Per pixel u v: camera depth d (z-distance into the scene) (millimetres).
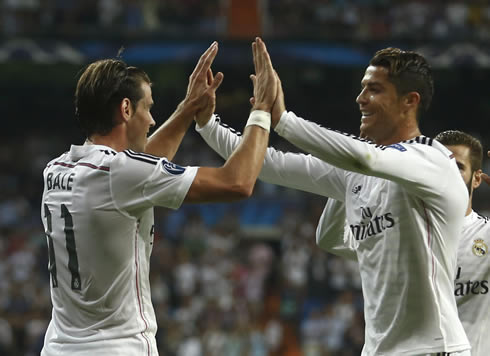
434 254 4297
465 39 22406
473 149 5445
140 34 22141
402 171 4082
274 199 22047
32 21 23578
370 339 4430
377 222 4363
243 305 17281
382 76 4469
